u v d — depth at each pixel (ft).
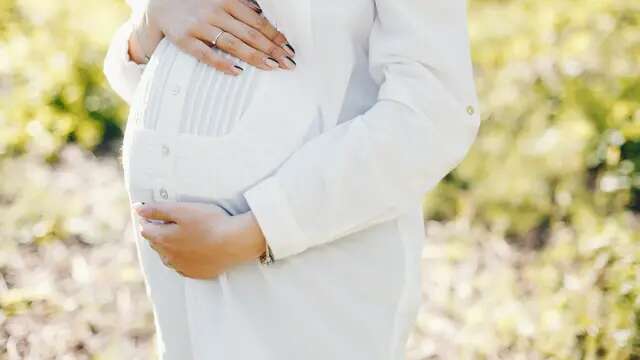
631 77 17.49
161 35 7.17
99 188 16.83
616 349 11.53
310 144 6.29
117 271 14.32
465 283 14.01
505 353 12.30
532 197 15.99
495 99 17.65
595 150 16.63
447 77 6.28
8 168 17.28
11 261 14.62
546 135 16.55
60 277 14.26
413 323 6.97
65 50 19.74
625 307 11.85
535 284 13.79
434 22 6.30
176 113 6.60
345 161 6.18
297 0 6.37
